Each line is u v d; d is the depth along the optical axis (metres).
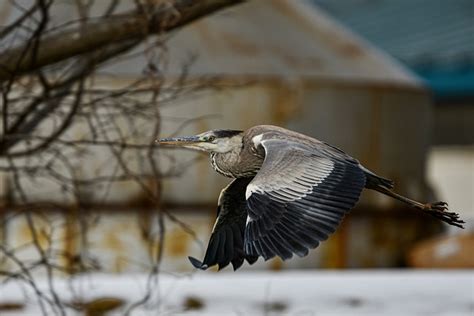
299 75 17.95
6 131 11.81
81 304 12.77
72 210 13.43
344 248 18.25
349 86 18.30
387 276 14.52
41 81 12.02
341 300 14.23
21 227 15.85
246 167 8.66
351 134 18.36
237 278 14.22
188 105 16.64
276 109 17.55
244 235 8.06
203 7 11.74
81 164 14.47
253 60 17.78
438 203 8.69
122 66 15.95
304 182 7.77
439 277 14.54
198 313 13.80
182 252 17.12
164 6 11.75
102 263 16.62
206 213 17.16
